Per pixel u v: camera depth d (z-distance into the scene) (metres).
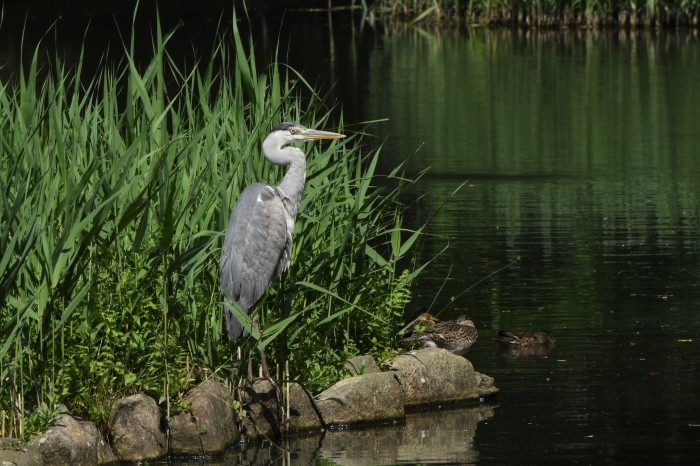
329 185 13.79
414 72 52.44
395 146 34.22
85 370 11.88
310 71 52.34
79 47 51.66
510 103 43.28
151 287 12.42
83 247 11.25
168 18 70.00
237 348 12.66
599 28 68.12
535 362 15.23
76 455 11.14
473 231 23.47
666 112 40.62
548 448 11.97
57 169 12.09
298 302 13.30
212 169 13.05
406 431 12.73
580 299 18.36
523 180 29.06
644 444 12.01
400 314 14.55
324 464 11.63
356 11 81.69
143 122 12.81
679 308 17.72
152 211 12.69
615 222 24.23
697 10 66.94
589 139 35.44
